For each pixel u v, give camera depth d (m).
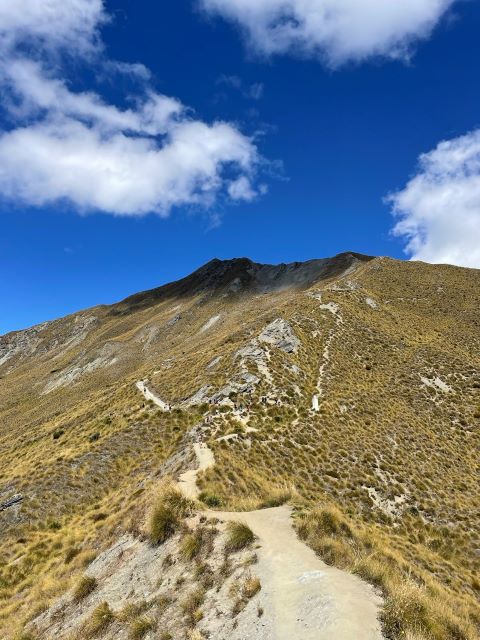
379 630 9.08
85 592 16.27
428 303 83.38
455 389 50.28
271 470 31.69
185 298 190.62
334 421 41.19
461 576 22.17
